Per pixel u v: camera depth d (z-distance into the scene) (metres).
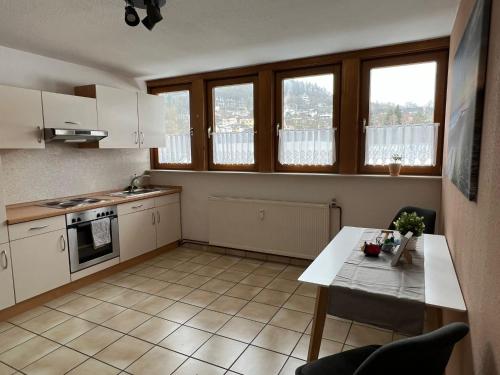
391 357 1.06
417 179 3.35
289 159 3.99
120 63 3.87
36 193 3.55
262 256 4.23
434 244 2.38
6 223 2.77
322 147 3.80
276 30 2.88
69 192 3.88
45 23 2.64
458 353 1.60
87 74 4.00
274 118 4.04
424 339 1.04
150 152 4.95
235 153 4.33
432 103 3.32
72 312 2.96
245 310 2.96
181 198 4.76
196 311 2.96
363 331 2.62
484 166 1.20
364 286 1.69
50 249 3.11
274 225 4.04
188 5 2.37
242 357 2.31
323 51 3.50
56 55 3.53
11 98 2.95
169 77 4.59
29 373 2.18
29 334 2.62
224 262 4.17
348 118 3.58
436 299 1.55
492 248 1.02
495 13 1.14
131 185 4.53
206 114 4.46
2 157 3.26
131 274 3.81
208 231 4.60
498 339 0.91
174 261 4.22
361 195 3.63
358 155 3.66
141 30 2.82
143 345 2.46
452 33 2.85
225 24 2.73
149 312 2.95
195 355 2.34
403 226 2.18
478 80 1.27
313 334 1.95
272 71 3.92
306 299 3.15
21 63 3.36
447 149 2.67
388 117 3.50
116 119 3.94
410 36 3.08
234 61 3.84
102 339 2.54
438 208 3.31
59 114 3.33
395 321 1.59
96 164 4.18
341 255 2.16
